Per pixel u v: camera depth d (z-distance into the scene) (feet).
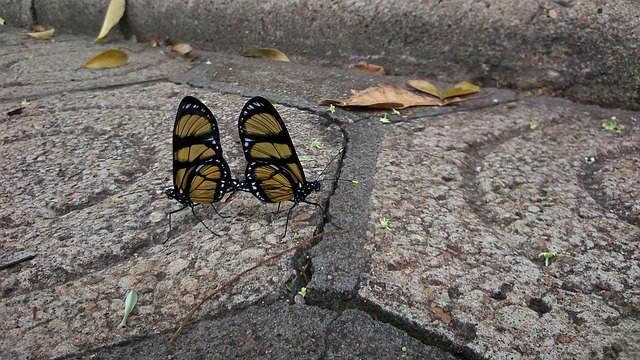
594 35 0.98
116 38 1.42
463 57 1.08
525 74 1.04
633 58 0.96
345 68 1.17
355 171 0.76
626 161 0.81
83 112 0.96
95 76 1.14
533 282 0.59
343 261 0.60
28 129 0.90
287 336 0.52
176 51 1.29
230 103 0.98
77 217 0.68
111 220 0.67
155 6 1.34
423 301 0.55
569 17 0.99
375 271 0.59
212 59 1.25
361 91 1.01
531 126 0.91
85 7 1.45
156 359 0.50
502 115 0.95
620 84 0.98
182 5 1.31
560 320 0.54
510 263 0.61
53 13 1.51
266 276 0.58
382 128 0.89
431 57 1.10
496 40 1.05
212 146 0.64
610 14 0.97
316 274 0.58
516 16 1.03
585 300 0.57
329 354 0.50
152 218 0.68
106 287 0.58
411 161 0.79
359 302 0.56
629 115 0.96
